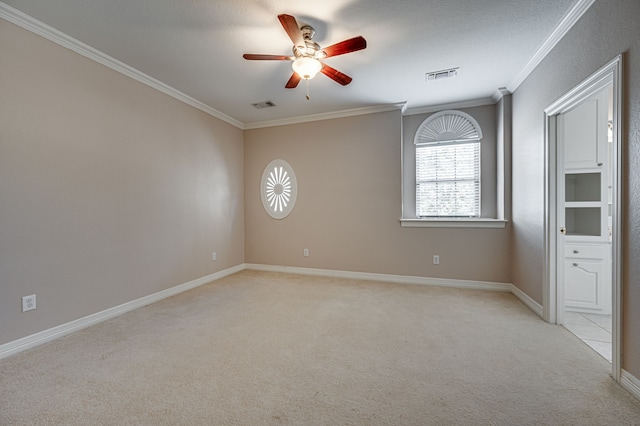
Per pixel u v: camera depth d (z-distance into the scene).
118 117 2.86
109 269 2.77
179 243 3.60
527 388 1.67
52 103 2.33
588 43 1.98
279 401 1.58
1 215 2.05
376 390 1.67
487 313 2.85
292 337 2.35
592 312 2.82
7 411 1.50
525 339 2.29
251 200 4.89
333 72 2.46
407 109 4.20
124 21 2.20
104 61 2.70
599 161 2.75
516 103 3.32
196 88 3.45
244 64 2.88
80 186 2.54
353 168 4.28
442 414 1.47
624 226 1.65
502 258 3.63
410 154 4.28
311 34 2.29
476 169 4.00
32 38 2.21
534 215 2.87
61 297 2.39
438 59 2.81
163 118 3.37
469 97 3.80
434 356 2.04
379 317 2.76
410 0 2.00
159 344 2.24
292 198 4.62
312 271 4.52
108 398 1.60
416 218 4.17
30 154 2.20
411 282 4.01
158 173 3.31
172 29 2.31
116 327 2.56
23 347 2.14
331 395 1.62
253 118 4.59
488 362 1.96
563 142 2.53
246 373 1.84
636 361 1.57
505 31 2.36
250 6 2.04
